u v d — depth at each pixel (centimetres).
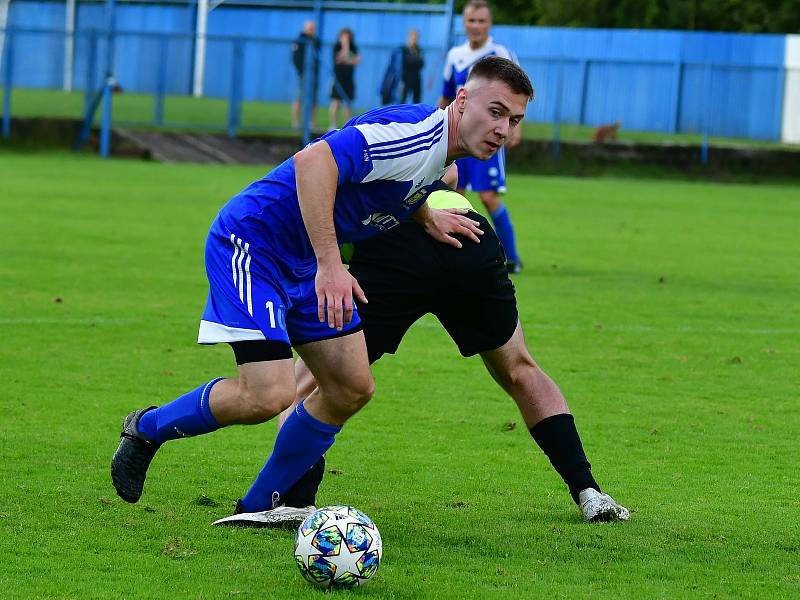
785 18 14412
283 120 10612
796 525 1911
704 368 3167
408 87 10125
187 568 1641
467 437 2461
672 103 11781
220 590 1556
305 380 2044
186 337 3350
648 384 2969
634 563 1708
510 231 4662
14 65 9919
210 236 1770
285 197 1728
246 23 13238
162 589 1557
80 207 6297
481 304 1947
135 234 5388
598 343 3450
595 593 1582
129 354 3114
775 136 11525
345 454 2308
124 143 9606
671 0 14750
